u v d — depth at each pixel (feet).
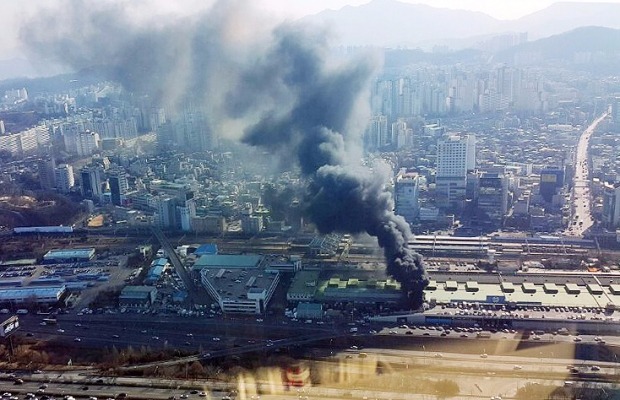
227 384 557.33
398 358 608.60
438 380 555.28
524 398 520.42
